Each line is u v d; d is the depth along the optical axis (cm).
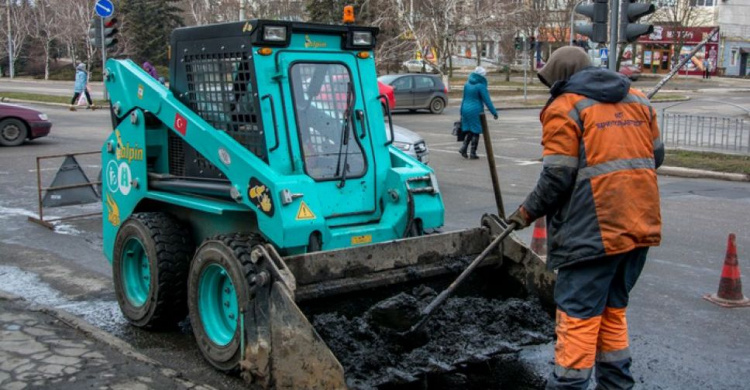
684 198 1188
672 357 541
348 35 548
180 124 554
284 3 3519
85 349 520
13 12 6384
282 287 437
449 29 3919
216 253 484
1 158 1573
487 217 562
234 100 528
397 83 2789
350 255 487
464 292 554
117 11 4862
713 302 667
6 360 498
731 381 500
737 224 984
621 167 388
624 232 385
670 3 5662
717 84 5178
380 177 558
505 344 501
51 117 2517
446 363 470
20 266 788
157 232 556
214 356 500
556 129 396
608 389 421
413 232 543
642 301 671
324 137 533
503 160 1616
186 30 568
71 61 6712
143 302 582
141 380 471
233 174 509
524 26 4744
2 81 5388
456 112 2947
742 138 1767
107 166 638
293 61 522
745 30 6134
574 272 401
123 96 615
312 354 425
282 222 473
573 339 400
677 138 1739
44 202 1104
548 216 416
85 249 862
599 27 1271
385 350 471
